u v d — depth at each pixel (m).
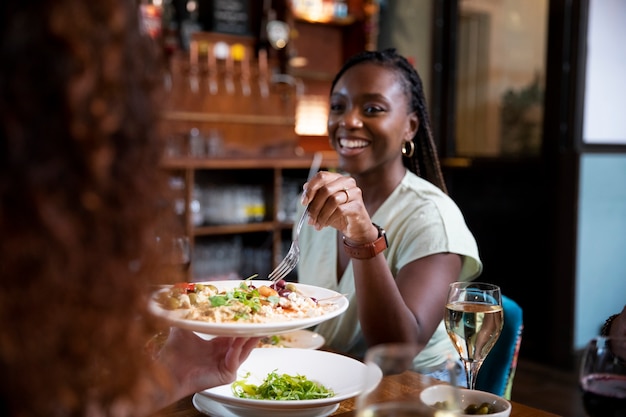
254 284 1.33
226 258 3.95
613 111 4.10
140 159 0.56
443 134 4.68
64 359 0.55
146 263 0.58
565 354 4.00
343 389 1.19
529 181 4.17
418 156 1.93
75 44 0.50
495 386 1.58
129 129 0.55
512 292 4.31
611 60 4.05
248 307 1.09
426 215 1.65
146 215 0.57
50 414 0.56
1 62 0.50
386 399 0.67
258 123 4.35
